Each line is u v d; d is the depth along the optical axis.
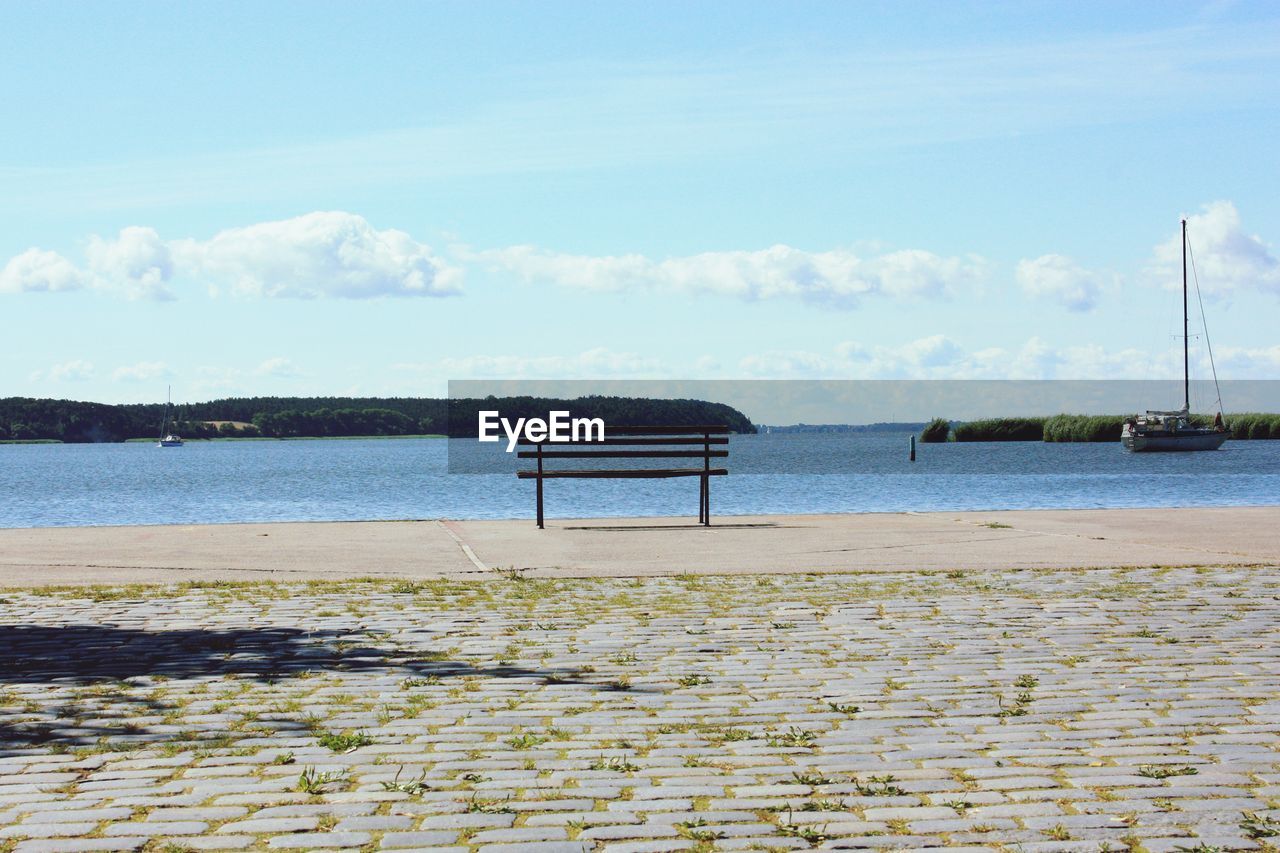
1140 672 7.08
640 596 10.28
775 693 6.56
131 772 5.04
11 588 10.81
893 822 4.42
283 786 4.85
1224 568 12.02
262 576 11.78
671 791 4.79
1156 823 4.39
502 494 37.47
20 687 6.70
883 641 8.12
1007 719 5.96
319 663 7.39
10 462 102.56
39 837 4.23
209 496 40.00
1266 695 6.47
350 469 71.06
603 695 6.52
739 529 17.09
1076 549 13.90
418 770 5.08
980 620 8.96
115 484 53.06
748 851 4.13
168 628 8.67
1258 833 4.28
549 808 4.57
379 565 12.68
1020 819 4.44
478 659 7.52
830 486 39.50
